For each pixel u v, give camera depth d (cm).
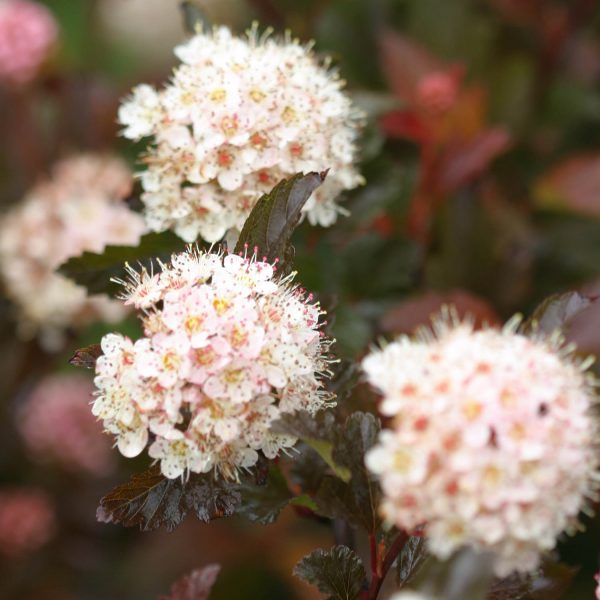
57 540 68
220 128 45
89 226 61
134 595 65
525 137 65
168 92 46
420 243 56
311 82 47
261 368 42
